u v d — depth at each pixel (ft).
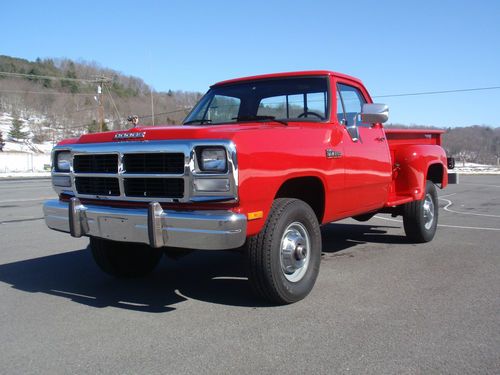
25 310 14.29
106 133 14.66
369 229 28.40
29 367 10.53
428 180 24.14
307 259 14.88
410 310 13.67
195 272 18.61
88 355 11.07
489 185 74.08
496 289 15.67
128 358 10.87
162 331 12.45
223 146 12.12
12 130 283.18
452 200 48.06
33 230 29.17
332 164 15.78
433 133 25.26
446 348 11.07
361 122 18.69
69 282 17.44
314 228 14.94
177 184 12.75
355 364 10.33
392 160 22.20
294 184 15.35
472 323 12.63
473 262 19.44
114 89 243.81
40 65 330.95
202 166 12.43
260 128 13.64
